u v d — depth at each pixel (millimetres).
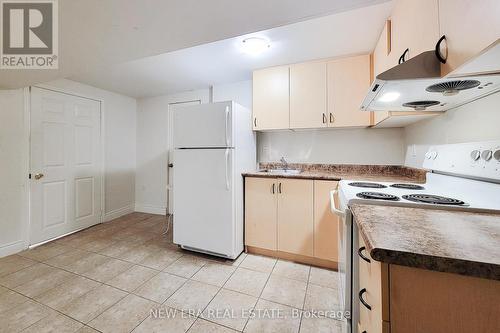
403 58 1300
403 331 509
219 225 2195
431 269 465
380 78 959
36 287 1763
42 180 2641
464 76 865
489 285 460
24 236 2459
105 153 3439
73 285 1791
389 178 2092
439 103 1350
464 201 1003
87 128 3172
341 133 2611
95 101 3293
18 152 2428
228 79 2969
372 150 2490
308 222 2129
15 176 2402
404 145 2344
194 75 2807
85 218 3137
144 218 3613
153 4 1132
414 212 816
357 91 2195
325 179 2062
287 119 2443
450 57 814
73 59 1729
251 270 2037
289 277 1925
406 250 490
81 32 1383
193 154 2285
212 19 1267
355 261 1046
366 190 1415
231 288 1766
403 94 1192
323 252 2074
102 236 2854
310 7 1167
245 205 2375
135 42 1513
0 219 2289
